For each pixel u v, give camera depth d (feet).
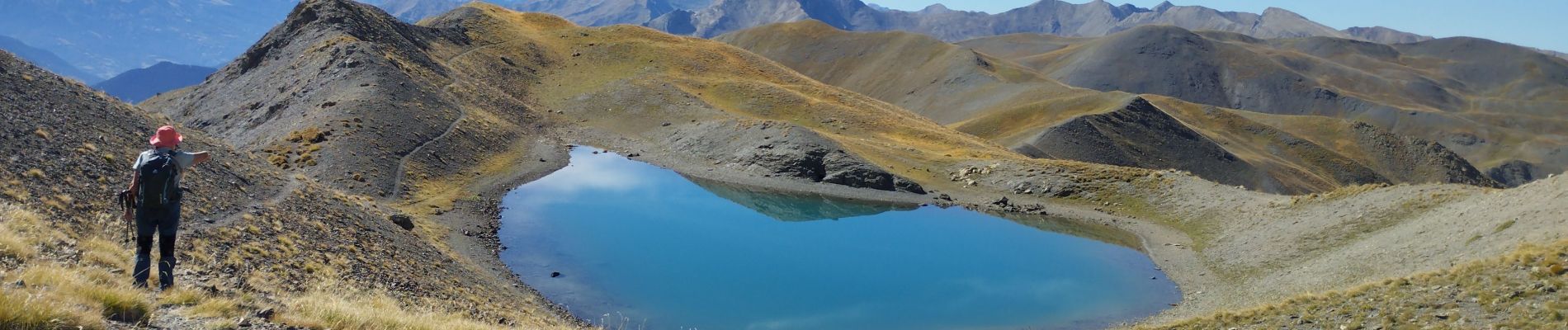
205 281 57.88
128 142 104.94
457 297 97.25
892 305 130.00
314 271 82.12
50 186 75.56
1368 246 130.52
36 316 29.48
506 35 453.17
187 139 115.34
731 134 296.71
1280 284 130.21
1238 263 154.71
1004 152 372.58
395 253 108.17
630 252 158.92
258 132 230.89
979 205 235.81
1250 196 200.13
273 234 89.86
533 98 374.43
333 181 180.24
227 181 104.47
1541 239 88.38
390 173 195.11
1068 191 238.07
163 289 42.22
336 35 324.19
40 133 88.17
